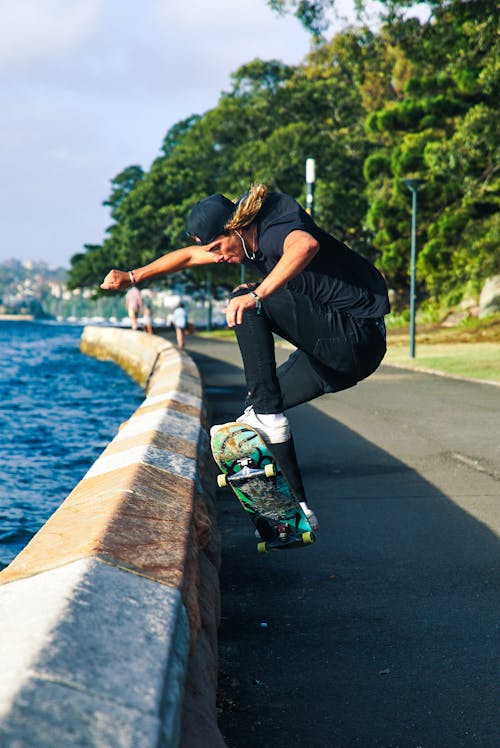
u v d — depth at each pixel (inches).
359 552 205.0
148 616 82.7
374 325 137.9
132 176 3659.0
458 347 1093.8
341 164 2160.4
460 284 1561.3
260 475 135.5
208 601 134.3
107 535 104.7
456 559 197.0
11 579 93.1
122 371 1386.6
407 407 514.6
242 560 200.4
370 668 132.5
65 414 749.3
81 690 61.9
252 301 124.6
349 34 980.6
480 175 1279.5
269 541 141.3
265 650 141.1
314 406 525.7
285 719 114.5
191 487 158.2
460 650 139.5
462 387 633.6
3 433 613.6
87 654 68.6
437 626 151.7
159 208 2901.1
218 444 135.3
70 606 77.4
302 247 125.0
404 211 1641.2
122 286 148.6
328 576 185.5
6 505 364.5
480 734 109.4
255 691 124.0
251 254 135.6
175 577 97.4
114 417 728.3
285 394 142.6
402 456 345.7
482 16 942.4
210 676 105.5
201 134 2933.1
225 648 142.0
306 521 140.0
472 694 122.0
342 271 135.5
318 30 959.0
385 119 1453.0
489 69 1005.2
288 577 185.3
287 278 124.3
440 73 1360.7
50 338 3656.5
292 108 2493.8
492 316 1403.8
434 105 1406.3
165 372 567.8
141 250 2883.9
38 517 343.0
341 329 135.6
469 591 172.4
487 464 324.8
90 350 1982.0
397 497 268.5
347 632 149.5
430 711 116.6
